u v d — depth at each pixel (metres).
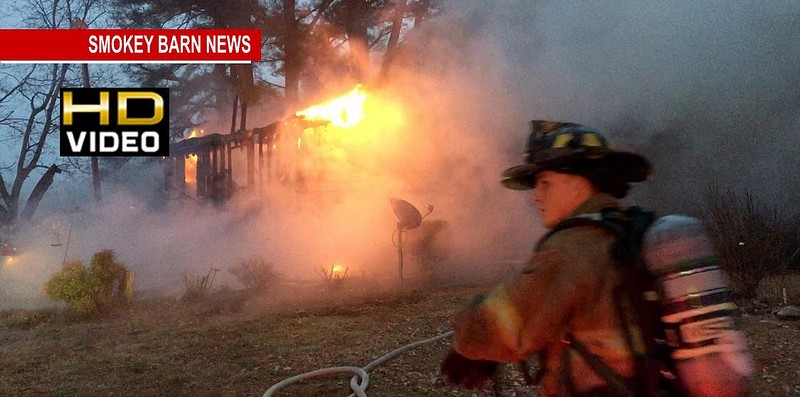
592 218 1.72
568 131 1.85
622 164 1.84
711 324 1.59
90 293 8.98
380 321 7.87
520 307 1.67
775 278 8.84
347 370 5.34
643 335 1.62
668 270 1.63
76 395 5.47
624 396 1.62
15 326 8.67
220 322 8.18
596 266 1.66
